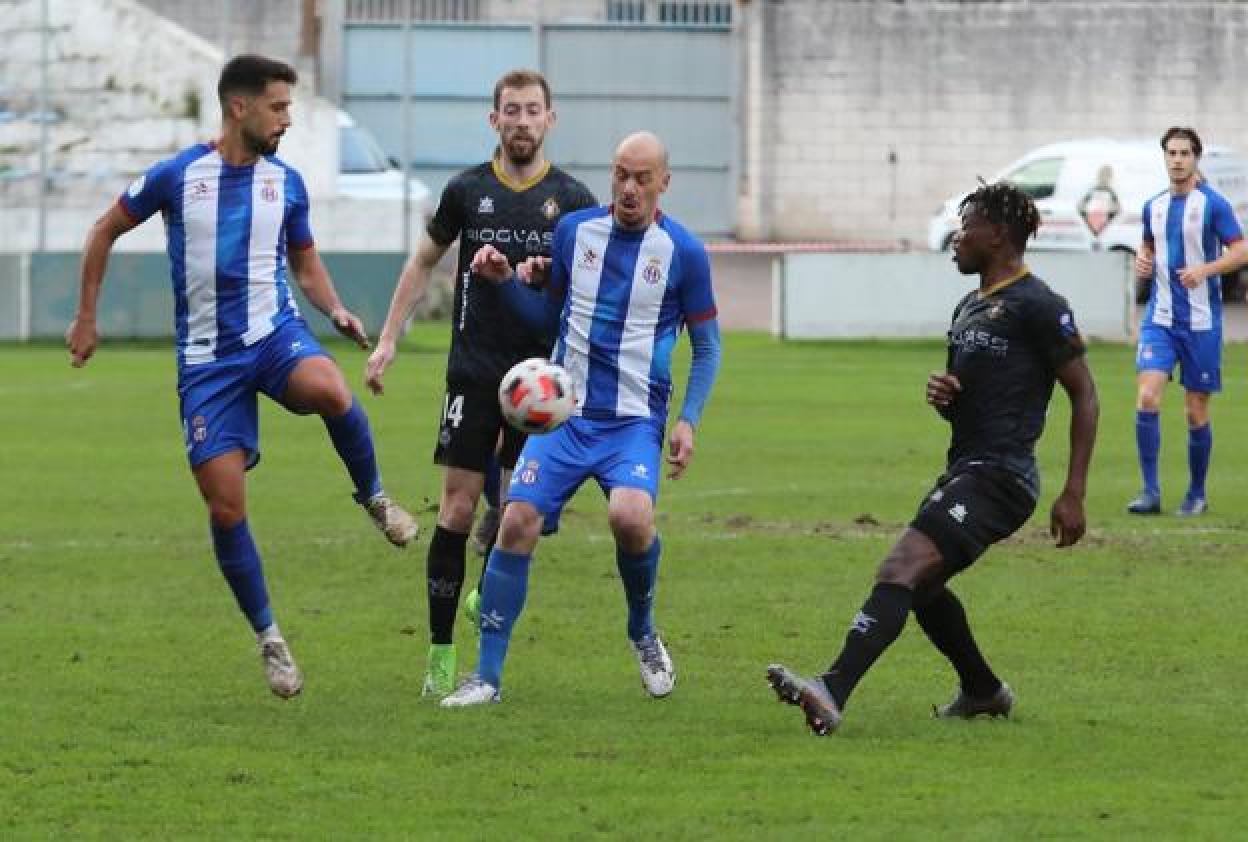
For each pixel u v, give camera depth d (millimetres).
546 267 20156
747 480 36281
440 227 22578
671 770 17391
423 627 23875
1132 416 46938
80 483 35781
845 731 18812
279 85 19641
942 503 18359
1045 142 102750
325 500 33750
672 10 105312
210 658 22047
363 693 20438
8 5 76750
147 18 76375
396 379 53625
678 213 102125
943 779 17109
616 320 19609
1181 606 25000
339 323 20516
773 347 64375
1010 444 18391
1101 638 23156
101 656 22094
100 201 73875
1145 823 15852
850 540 29859
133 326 63594
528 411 19344
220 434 19484
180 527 31094
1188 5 101250
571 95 99500
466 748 18125
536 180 22375
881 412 47375
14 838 15500
